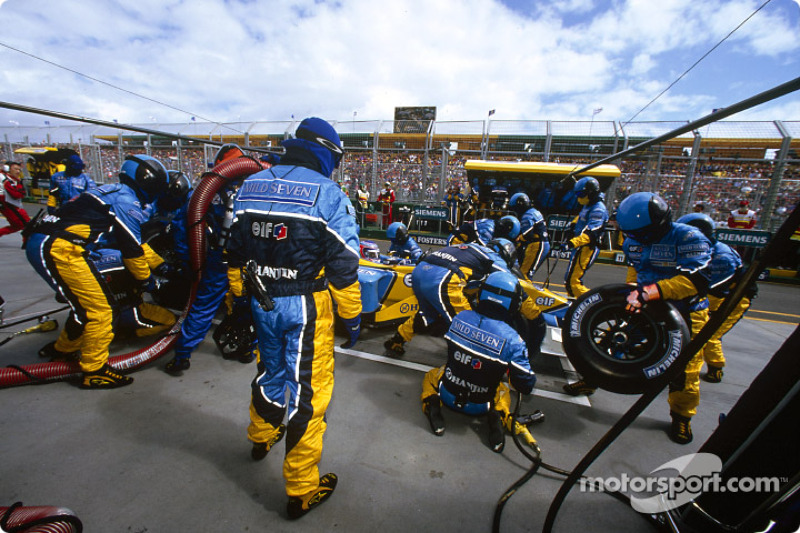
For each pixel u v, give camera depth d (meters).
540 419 2.30
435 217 9.72
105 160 14.99
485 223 4.57
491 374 2.04
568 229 4.93
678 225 2.06
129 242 2.28
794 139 8.43
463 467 1.89
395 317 3.50
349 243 1.43
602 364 1.97
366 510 1.58
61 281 2.11
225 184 2.51
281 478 1.72
